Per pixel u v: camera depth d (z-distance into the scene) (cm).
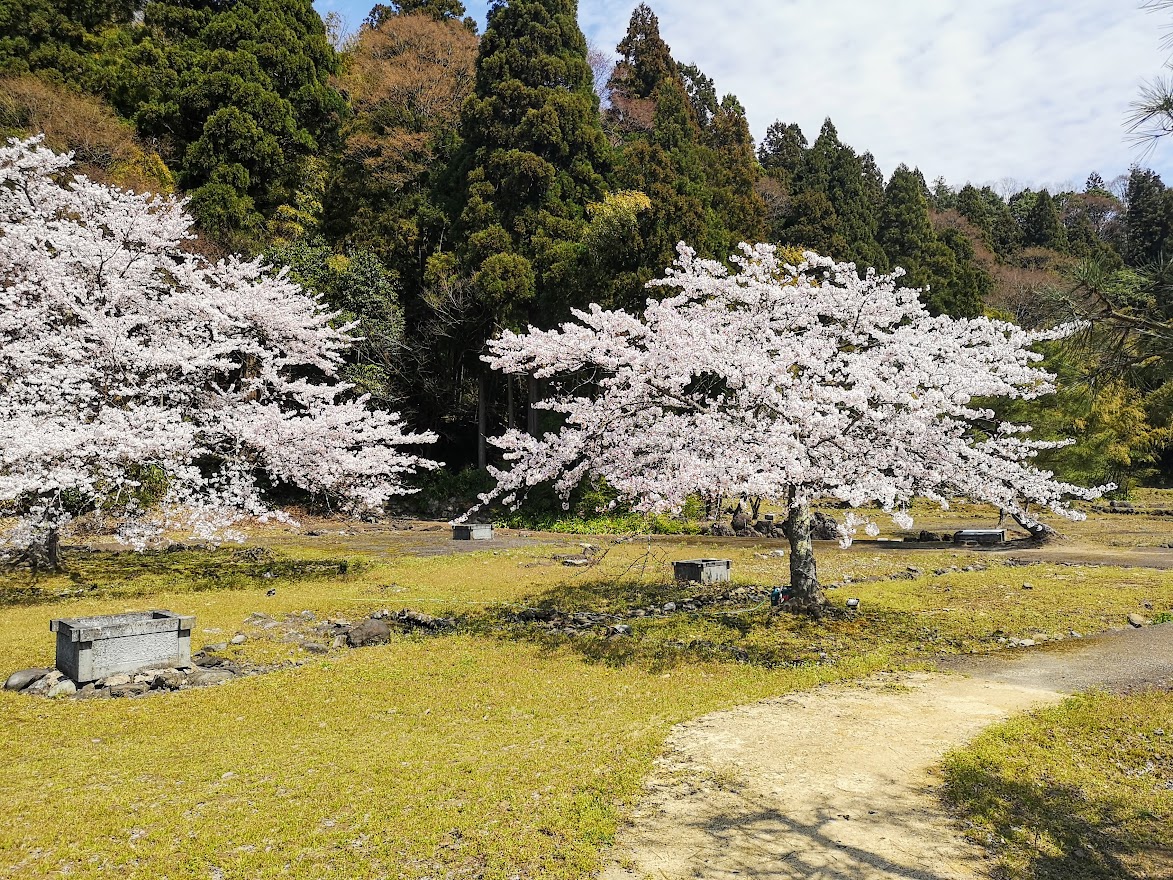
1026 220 5747
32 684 820
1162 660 903
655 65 4112
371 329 2898
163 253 1719
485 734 682
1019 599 1261
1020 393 1098
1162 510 3088
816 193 3806
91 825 501
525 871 453
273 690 812
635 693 800
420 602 1282
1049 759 616
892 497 934
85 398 1377
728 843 488
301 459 1501
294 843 481
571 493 2650
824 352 1085
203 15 3188
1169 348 399
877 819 518
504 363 1243
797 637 1027
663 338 1102
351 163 3459
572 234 2842
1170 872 466
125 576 1517
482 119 3027
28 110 2523
